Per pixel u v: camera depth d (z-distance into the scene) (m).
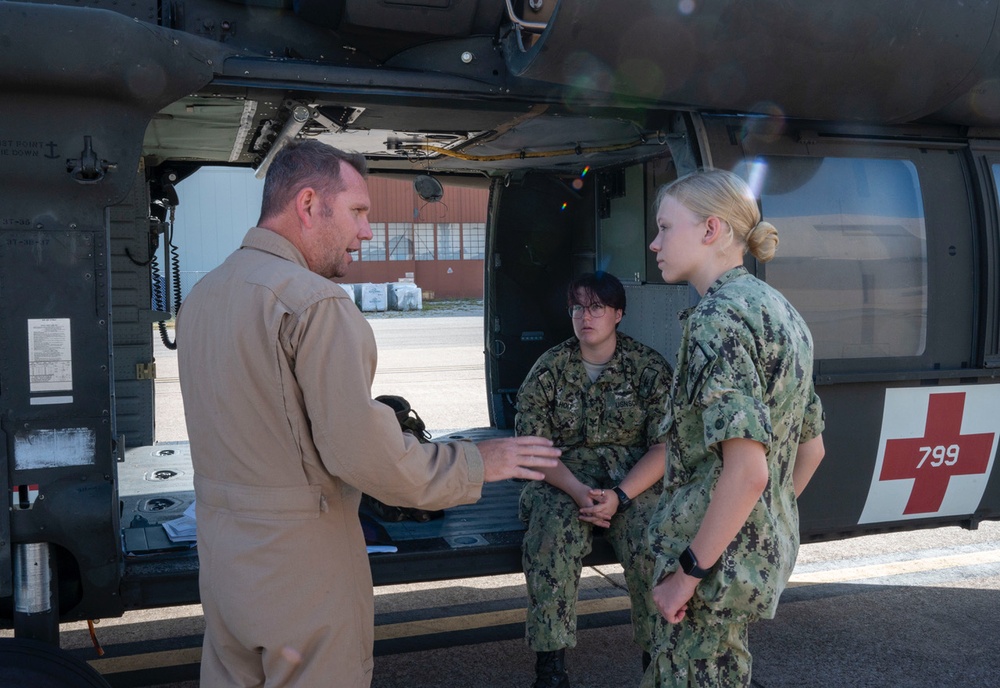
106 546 2.51
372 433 1.75
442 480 1.88
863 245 3.20
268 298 1.80
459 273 31.14
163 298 5.03
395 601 4.27
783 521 2.02
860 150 3.23
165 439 7.14
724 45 2.72
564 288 5.67
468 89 2.87
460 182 5.41
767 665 3.51
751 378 1.88
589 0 2.51
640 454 3.36
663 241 2.10
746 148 3.07
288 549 1.81
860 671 3.46
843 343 3.18
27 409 2.44
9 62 2.31
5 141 2.38
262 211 1.98
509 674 3.46
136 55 2.42
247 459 1.82
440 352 14.23
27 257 2.43
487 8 2.86
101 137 2.45
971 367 3.35
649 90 2.83
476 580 4.60
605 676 3.43
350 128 3.46
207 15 2.81
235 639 1.89
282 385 1.78
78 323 2.47
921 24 2.86
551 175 5.43
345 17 2.79
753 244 2.09
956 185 3.35
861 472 3.21
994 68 3.07
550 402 3.37
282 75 2.69
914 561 4.85
